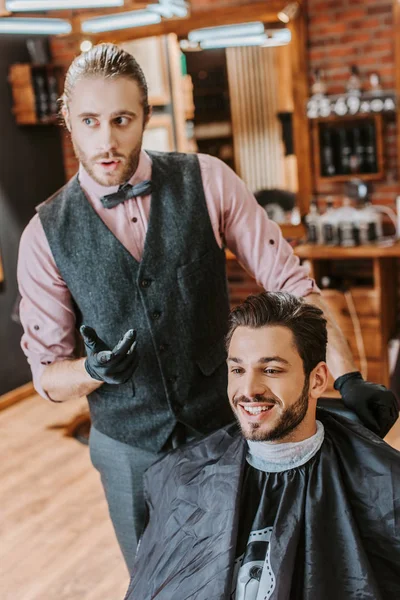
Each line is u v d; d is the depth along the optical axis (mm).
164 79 4184
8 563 2562
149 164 1475
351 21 3883
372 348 3740
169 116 4242
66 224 1457
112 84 1258
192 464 1386
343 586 1191
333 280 3943
